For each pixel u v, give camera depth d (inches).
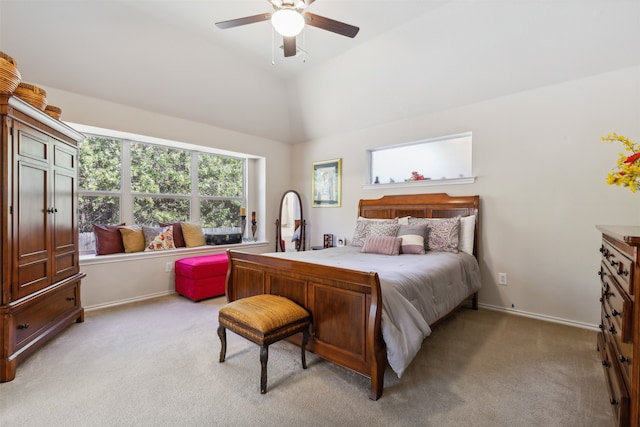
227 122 169.3
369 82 146.6
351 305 71.7
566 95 111.2
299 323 76.9
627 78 100.5
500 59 113.8
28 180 82.4
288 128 198.8
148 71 127.0
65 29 102.7
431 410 63.1
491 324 111.5
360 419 60.3
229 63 143.2
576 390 70.2
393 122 158.2
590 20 93.8
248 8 108.2
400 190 156.9
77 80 115.9
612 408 61.4
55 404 64.5
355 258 109.7
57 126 95.6
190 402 65.6
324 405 64.7
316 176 196.4
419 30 115.8
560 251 113.6
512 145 123.1
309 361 84.2
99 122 125.3
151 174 159.8
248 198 202.2
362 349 69.6
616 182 58.7
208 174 183.8
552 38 101.8
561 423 59.2
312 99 172.1
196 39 126.3
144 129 139.5
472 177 132.6
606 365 66.4
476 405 64.8
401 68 133.4
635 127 99.7
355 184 176.2
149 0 103.9
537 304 118.6
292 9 81.5
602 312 81.4
